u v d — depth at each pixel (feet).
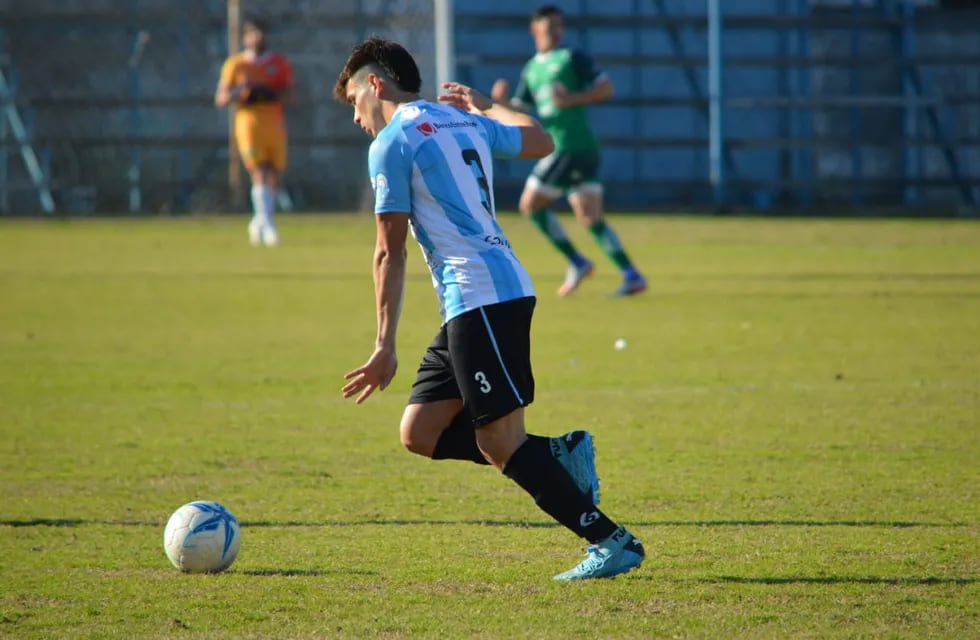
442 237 53.26
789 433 88.22
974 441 85.20
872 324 144.66
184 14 331.16
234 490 72.95
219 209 334.24
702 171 355.15
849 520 65.05
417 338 135.33
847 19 348.38
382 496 71.36
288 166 338.54
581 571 54.29
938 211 341.41
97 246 245.45
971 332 138.10
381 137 53.62
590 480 54.90
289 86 248.73
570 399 101.86
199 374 114.11
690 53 354.74
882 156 359.87
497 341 52.60
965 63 354.95
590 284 188.96
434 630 47.96
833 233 276.21
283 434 89.25
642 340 134.00
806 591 52.65
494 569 56.49
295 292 176.45
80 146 328.49
